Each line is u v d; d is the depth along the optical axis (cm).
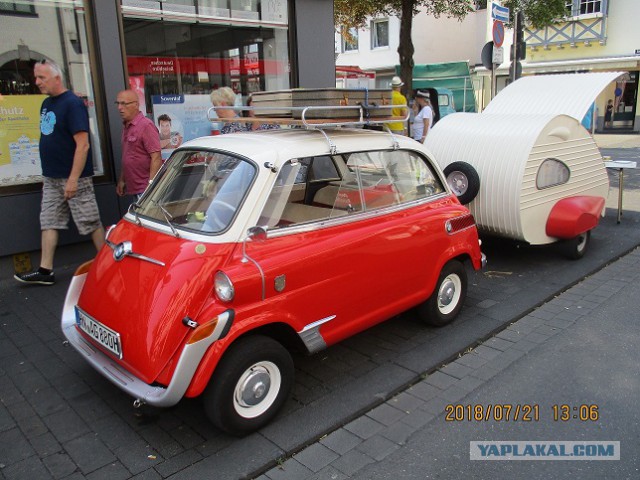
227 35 746
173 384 290
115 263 353
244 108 417
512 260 665
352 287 376
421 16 2456
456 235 460
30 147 596
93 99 629
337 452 320
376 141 414
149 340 306
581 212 607
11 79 579
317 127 401
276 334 373
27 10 579
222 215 332
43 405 363
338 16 1462
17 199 578
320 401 368
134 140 555
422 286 438
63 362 418
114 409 359
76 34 611
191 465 305
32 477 296
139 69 671
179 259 318
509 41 2405
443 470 304
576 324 488
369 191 402
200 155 379
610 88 2277
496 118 630
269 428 338
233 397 315
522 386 388
